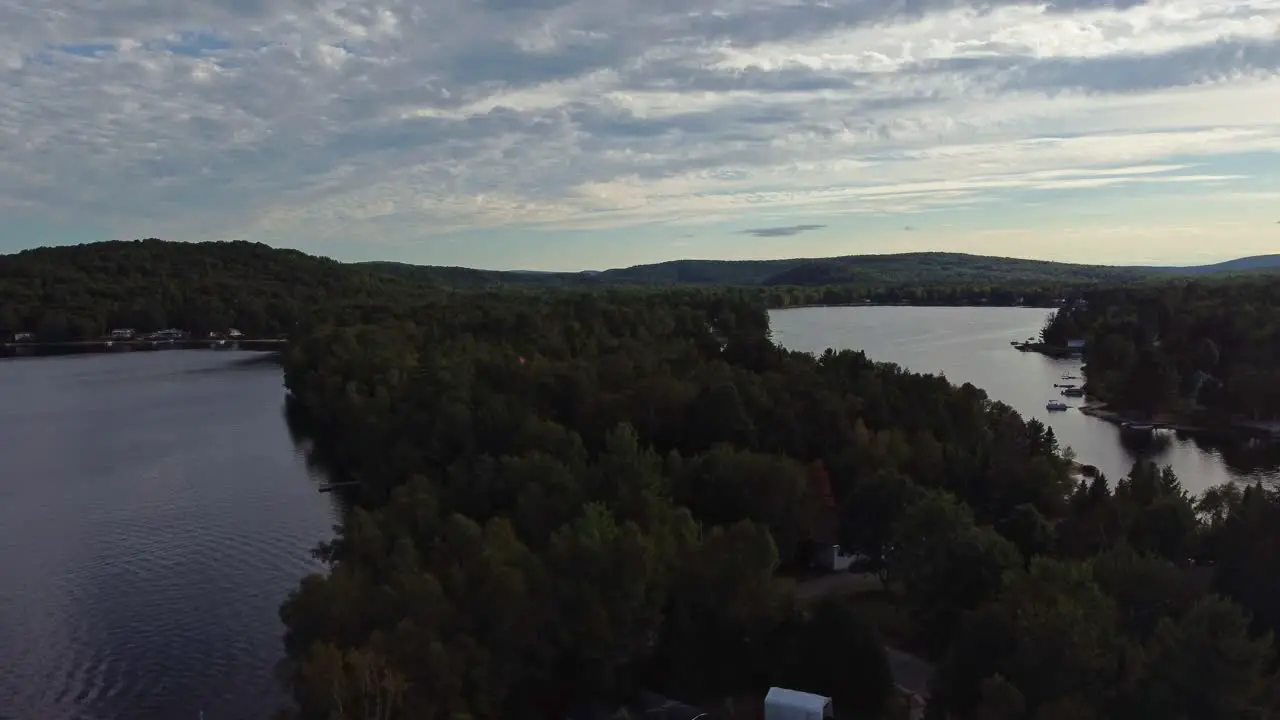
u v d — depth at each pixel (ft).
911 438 442.50
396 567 271.08
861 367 578.66
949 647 240.73
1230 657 190.39
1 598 346.95
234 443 604.49
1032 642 203.10
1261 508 270.87
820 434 443.73
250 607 337.11
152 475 520.83
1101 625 214.07
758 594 264.11
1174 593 248.11
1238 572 260.83
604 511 290.56
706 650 257.75
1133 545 306.96
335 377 613.52
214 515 444.96
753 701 250.57
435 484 364.38
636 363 573.33
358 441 501.15
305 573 368.89
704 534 331.16
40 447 593.83
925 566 275.59
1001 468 387.34
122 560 384.68
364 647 231.09
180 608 336.90
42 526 429.79
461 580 254.47
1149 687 194.08
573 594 252.62
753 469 357.82
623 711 241.35
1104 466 552.00
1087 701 193.77
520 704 249.55
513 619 245.24
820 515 360.69
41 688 283.38
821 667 246.27
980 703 205.36
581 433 460.14
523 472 345.51
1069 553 324.19
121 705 274.16
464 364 569.64
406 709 216.95
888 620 298.97
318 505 461.37
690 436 452.76
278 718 244.63
